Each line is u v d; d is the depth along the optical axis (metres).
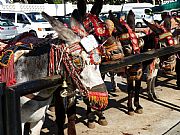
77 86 3.44
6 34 16.89
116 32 6.15
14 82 3.46
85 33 3.63
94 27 4.17
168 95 8.11
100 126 5.96
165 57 7.39
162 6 12.27
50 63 3.48
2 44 4.38
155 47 6.94
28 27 18.42
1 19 17.39
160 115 6.59
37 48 3.63
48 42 3.69
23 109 3.58
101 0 4.45
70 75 3.43
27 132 3.91
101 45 3.93
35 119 3.73
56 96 4.45
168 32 6.94
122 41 6.06
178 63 8.49
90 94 3.39
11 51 3.58
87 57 3.42
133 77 6.34
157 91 8.47
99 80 3.42
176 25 7.64
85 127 5.89
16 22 18.83
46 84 2.98
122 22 6.27
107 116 6.52
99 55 3.52
